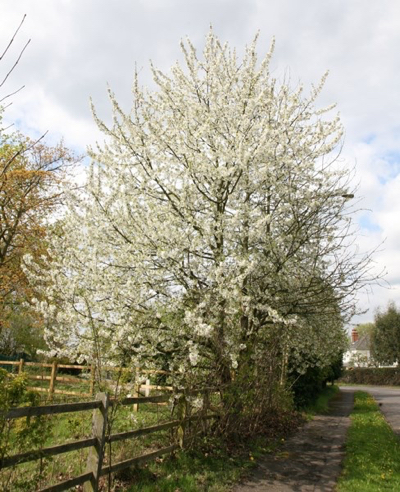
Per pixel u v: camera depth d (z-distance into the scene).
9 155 17.02
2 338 21.14
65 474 5.43
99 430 4.98
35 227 17.47
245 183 9.02
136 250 8.21
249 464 7.26
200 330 7.00
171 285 8.33
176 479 5.90
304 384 16.05
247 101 9.96
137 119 9.75
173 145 9.59
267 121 9.67
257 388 9.55
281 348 11.23
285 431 11.02
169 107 10.07
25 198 16.92
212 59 10.48
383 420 14.09
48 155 19.27
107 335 7.13
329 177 10.27
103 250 8.41
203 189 9.34
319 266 10.68
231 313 7.65
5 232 18.42
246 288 8.76
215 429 8.04
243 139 8.98
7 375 4.04
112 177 9.22
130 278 7.80
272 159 9.27
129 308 7.62
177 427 7.00
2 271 17.72
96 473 4.81
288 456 8.30
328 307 10.57
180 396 6.92
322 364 14.41
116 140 9.55
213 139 9.60
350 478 6.80
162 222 8.40
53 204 18.36
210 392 7.62
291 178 9.90
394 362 49.47
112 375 6.73
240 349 8.10
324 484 6.52
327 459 8.17
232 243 9.02
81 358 7.38
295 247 10.01
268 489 6.18
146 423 6.89
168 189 8.89
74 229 8.85
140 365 7.27
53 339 7.93
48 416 5.19
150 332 7.78
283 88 10.64
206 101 10.41
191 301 8.09
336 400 23.80
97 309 7.54
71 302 7.85
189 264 8.16
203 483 6.03
